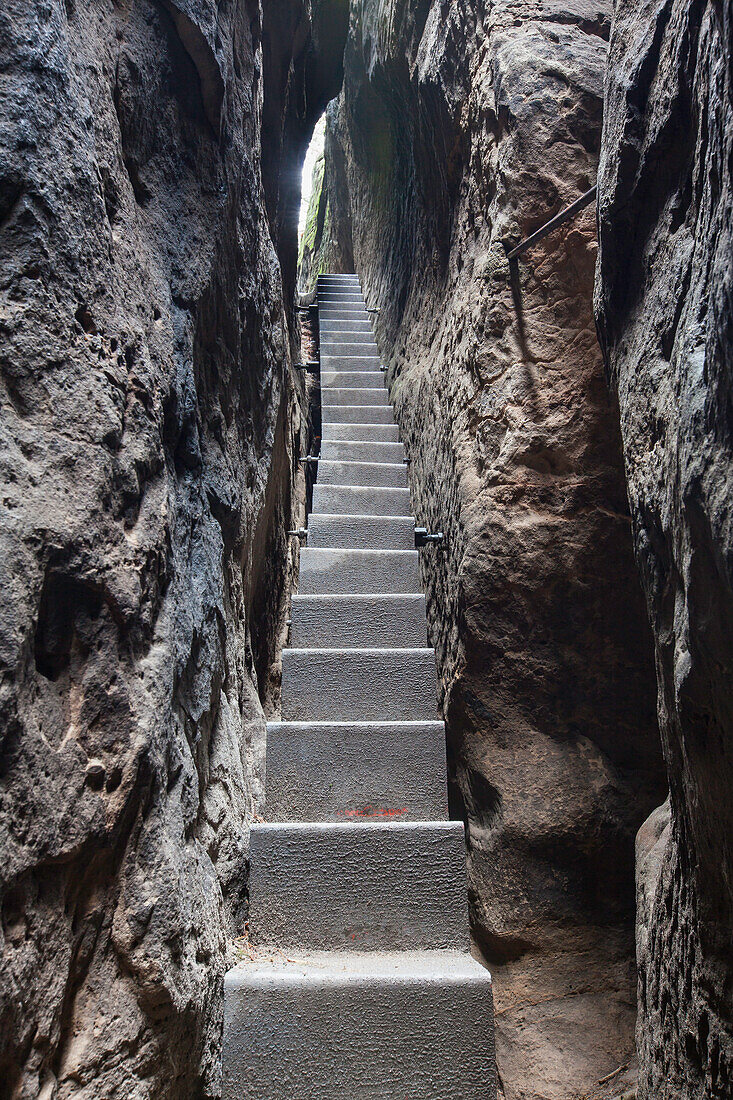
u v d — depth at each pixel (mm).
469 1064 1616
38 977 867
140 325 1313
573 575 2447
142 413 1264
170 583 1347
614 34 1959
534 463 2500
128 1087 1017
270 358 2666
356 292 6672
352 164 7219
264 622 3023
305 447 4977
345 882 1938
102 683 1057
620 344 1837
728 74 1075
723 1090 1286
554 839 2375
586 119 2588
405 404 4172
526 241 2484
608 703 2465
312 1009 1625
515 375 2539
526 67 2635
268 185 3164
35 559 928
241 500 2064
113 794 1039
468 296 2980
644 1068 1748
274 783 2270
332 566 3152
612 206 1795
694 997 1422
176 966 1159
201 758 1542
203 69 1717
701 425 1118
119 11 1384
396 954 1887
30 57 1015
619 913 2369
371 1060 1608
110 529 1116
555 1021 2270
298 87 4172
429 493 3480
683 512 1204
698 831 1374
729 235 1038
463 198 3250
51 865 912
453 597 2795
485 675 2498
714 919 1338
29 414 973
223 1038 1575
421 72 3703
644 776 2439
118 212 1291
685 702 1284
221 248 1877
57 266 1041
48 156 1031
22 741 860
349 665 2639
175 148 1625
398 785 2285
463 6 3178
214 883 1513
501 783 2430
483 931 2400
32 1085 842
